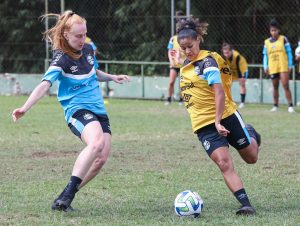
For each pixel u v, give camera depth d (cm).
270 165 2181
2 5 5488
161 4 4875
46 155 2402
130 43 4988
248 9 4616
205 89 1532
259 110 3978
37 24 5372
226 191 1791
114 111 3912
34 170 2112
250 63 4644
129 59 4978
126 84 4831
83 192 1784
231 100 1590
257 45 4616
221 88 1499
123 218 1503
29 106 1484
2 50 5512
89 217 1512
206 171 2073
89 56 1586
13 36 5469
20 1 5391
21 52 5456
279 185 1867
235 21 4659
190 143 2662
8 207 1609
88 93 1568
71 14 1542
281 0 4578
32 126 3219
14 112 1466
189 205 1503
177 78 4600
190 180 1939
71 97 1561
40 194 1759
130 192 1786
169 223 1448
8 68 5500
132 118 3547
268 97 4378
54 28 1547
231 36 4675
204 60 1530
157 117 3597
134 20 4972
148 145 2612
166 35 4884
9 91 5241
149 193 1772
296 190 1802
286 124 3269
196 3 4728
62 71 1542
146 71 4831
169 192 1783
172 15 4519
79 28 1526
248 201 1523
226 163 1519
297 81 4288
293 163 2214
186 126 3206
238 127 1562
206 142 1535
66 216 1522
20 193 1770
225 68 1562
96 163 1555
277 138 2786
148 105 4297
